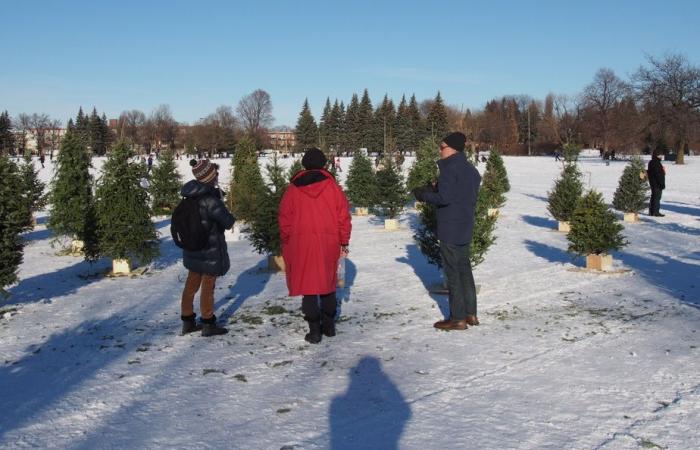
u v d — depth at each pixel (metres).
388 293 8.34
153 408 4.37
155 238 10.88
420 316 7.00
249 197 17.31
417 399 4.43
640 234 14.76
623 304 7.53
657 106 58.16
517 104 136.88
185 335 6.43
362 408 4.29
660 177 18.70
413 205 23.20
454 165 6.31
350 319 6.93
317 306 5.99
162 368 5.30
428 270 10.09
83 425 4.09
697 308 7.22
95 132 100.56
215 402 4.46
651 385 4.63
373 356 5.50
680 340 5.85
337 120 105.69
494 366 5.15
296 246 5.93
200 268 6.23
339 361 5.38
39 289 9.27
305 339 6.06
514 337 6.05
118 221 10.28
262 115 122.31
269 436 3.84
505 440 3.72
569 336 6.07
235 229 14.93
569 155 16.34
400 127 100.38
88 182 13.54
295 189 6.00
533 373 4.95
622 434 3.77
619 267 10.19
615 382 4.71
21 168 18.47
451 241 6.31
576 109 102.12
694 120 55.97
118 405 4.44
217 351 5.79
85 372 5.23
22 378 5.11
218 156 103.62
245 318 7.09
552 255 11.61
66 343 6.20
